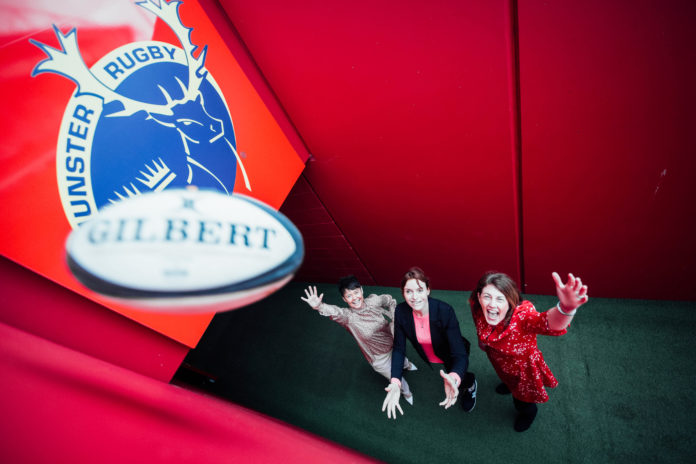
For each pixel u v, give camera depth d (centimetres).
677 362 268
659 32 183
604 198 258
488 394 298
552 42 205
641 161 231
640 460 236
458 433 287
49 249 147
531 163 261
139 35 191
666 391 257
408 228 359
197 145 212
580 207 270
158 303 52
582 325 308
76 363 117
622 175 243
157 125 191
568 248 301
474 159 276
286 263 63
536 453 259
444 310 210
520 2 198
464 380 273
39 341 119
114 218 53
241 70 260
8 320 138
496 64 225
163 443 94
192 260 53
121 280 51
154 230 53
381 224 370
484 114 249
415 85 253
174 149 197
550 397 278
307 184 358
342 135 302
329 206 377
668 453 234
